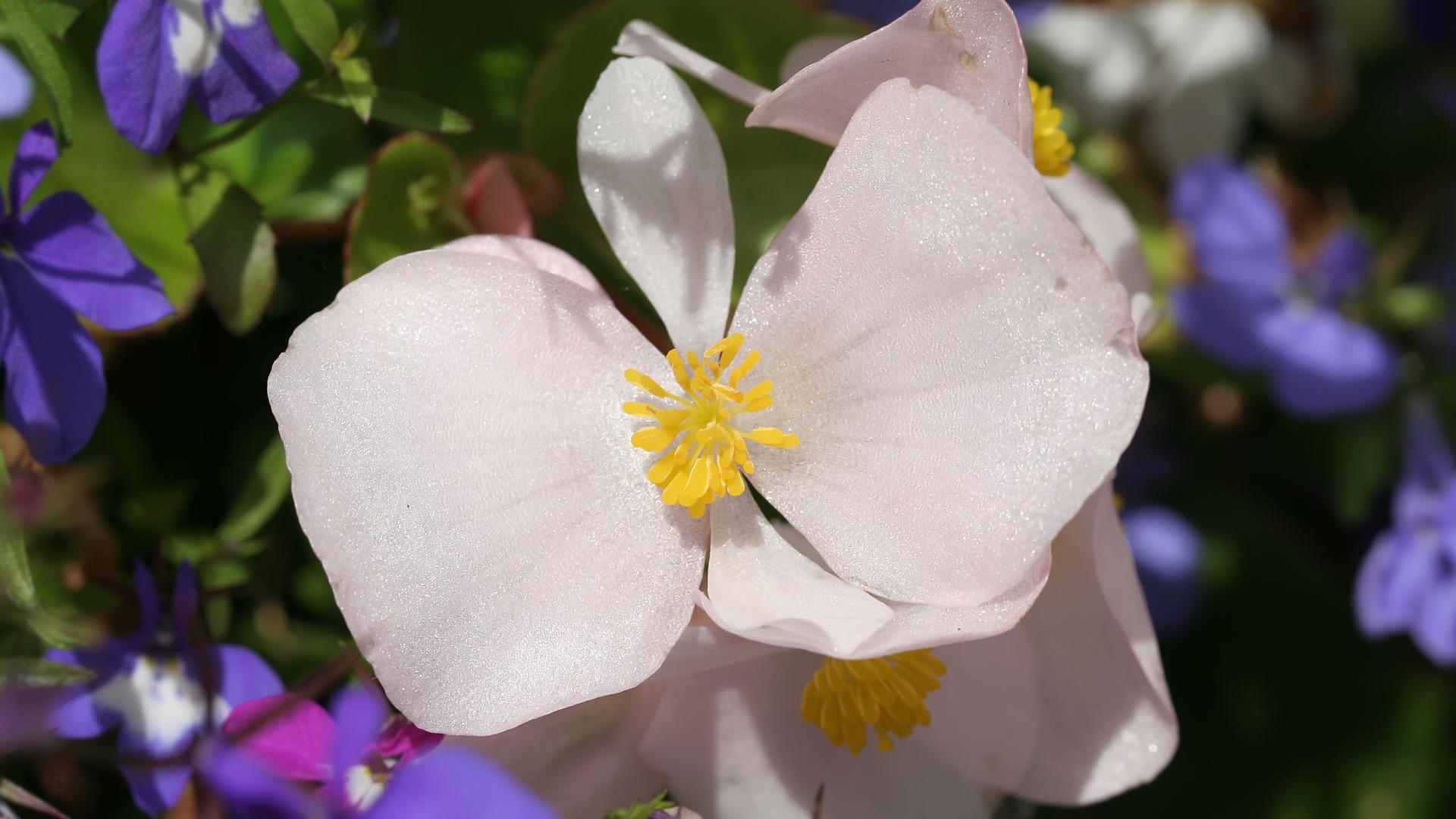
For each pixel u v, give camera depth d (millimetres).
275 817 97
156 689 112
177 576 118
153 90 109
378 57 125
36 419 109
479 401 104
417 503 102
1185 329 158
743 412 106
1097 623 111
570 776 110
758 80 125
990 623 101
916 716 111
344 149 127
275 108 117
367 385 102
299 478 101
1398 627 158
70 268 109
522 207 117
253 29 110
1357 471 161
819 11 124
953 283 103
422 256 103
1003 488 102
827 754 114
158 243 121
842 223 104
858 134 103
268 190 125
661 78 108
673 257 109
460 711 101
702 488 104
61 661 111
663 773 113
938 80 106
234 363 132
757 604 104
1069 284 101
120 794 123
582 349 106
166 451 130
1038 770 115
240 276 114
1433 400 162
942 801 116
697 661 106
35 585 114
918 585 104
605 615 104
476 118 127
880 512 105
